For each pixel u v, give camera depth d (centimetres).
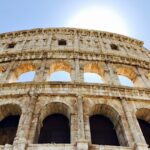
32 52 3688
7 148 2002
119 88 2870
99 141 2467
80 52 3716
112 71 3400
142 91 2905
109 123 2678
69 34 4600
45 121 2644
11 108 2634
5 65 3503
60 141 2416
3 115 2662
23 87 2802
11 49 3997
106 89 2833
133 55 4153
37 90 2744
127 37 4869
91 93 2745
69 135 2483
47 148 2025
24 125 2250
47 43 4131
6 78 3131
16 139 2091
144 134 2648
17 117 2698
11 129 2583
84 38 4478
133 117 2509
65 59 3572
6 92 2742
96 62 3578
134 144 2123
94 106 2636
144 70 3703
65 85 2816
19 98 2658
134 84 3522
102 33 4741
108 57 3731
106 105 2645
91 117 2727
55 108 2655
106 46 4272
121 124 2447
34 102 2559
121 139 2367
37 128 2328
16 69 3416
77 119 2375
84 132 2222
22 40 4400
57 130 2552
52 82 2830
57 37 4450
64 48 3916
